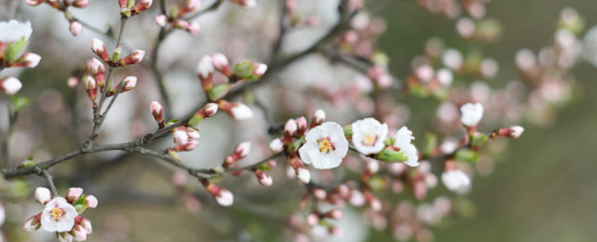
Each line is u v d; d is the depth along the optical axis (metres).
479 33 1.05
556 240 1.90
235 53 1.20
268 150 1.13
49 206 0.71
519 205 1.89
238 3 0.81
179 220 1.67
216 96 0.74
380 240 1.57
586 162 1.93
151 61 0.84
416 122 1.34
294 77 1.13
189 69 1.17
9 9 0.88
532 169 1.90
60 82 1.09
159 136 0.75
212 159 1.24
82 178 1.02
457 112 1.13
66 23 1.01
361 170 1.00
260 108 0.92
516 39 1.75
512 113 1.17
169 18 0.80
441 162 0.86
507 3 1.75
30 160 0.75
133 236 1.57
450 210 1.05
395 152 0.73
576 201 1.94
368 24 1.02
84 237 0.73
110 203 1.26
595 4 1.81
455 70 1.03
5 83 0.72
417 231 1.04
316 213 0.85
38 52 1.05
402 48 1.61
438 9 1.00
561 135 1.91
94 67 0.74
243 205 0.99
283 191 1.08
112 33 0.81
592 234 2.04
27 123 1.12
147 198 1.11
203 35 1.17
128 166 1.38
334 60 0.96
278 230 1.26
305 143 0.74
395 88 0.93
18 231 0.92
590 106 1.89
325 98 1.09
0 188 0.78
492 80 1.66
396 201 1.61
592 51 1.16
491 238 1.81
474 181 1.83
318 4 1.12
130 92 1.10
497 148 1.16
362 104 1.10
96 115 0.74
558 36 1.06
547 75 1.08
